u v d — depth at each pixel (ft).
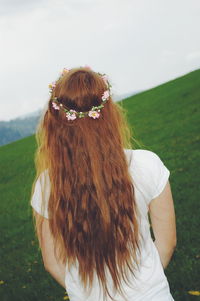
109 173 7.03
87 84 7.07
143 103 80.89
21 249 28.22
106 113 7.18
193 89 73.82
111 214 7.08
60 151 7.16
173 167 37.22
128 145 7.57
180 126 55.11
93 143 7.04
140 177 7.22
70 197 7.13
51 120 7.28
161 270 7.48
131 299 7.26
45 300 18.71
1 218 39.01
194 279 16.96
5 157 77.66
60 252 7.59
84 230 7.16
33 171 62.13
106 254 7.18
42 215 7.57
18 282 21.72
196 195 27.30
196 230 21.99
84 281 7.38
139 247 7.39
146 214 7.45
